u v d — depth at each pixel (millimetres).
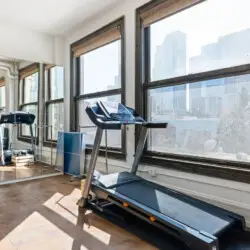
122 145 3840
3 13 4074
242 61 2566
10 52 4547
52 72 5051
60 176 4598
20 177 4441
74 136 4660
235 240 2166
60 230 2395
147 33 3516
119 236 2299
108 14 4043
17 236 2260
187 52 3070
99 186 2775
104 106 2881
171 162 3154
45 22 4453
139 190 2703
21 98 4668
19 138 4641
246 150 2557
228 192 2611
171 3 3113
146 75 3529
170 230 2082
